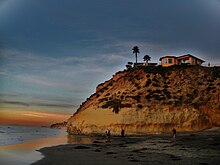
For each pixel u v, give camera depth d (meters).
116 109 63.97
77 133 72.38
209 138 39.94
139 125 59.28
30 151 30.34
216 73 69.81
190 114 58.03
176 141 38.34
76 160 22.55
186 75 71.50
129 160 21.83
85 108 81.38
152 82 70.56
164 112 59.47
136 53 108.19
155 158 22.52
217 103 60.28
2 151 30.55
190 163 19.36
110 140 47.38
